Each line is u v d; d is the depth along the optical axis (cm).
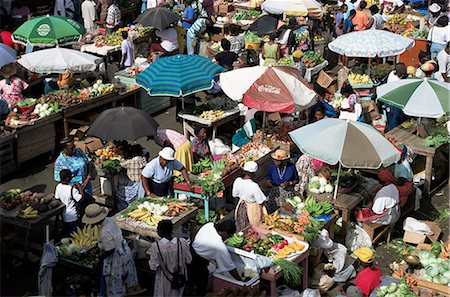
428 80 1232
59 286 898
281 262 870
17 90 1386
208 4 1969
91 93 1415
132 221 935
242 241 920
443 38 1655
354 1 1984
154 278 941
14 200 979
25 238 972
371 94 1527
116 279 873
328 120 1048
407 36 1791
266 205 1055
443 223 1142
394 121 1379
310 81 1614
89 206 938
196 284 863
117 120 1094
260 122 1307
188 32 1848
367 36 1498
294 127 1283
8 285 940
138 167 1101
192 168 1124
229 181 1094
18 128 1262
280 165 1057
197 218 1080
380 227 1073
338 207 1027
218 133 1405
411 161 1230
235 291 825
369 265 879
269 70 1199
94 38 1770
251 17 2017
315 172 1128
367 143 994
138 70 1548
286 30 1719
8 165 1273
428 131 1274
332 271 962
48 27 1512
